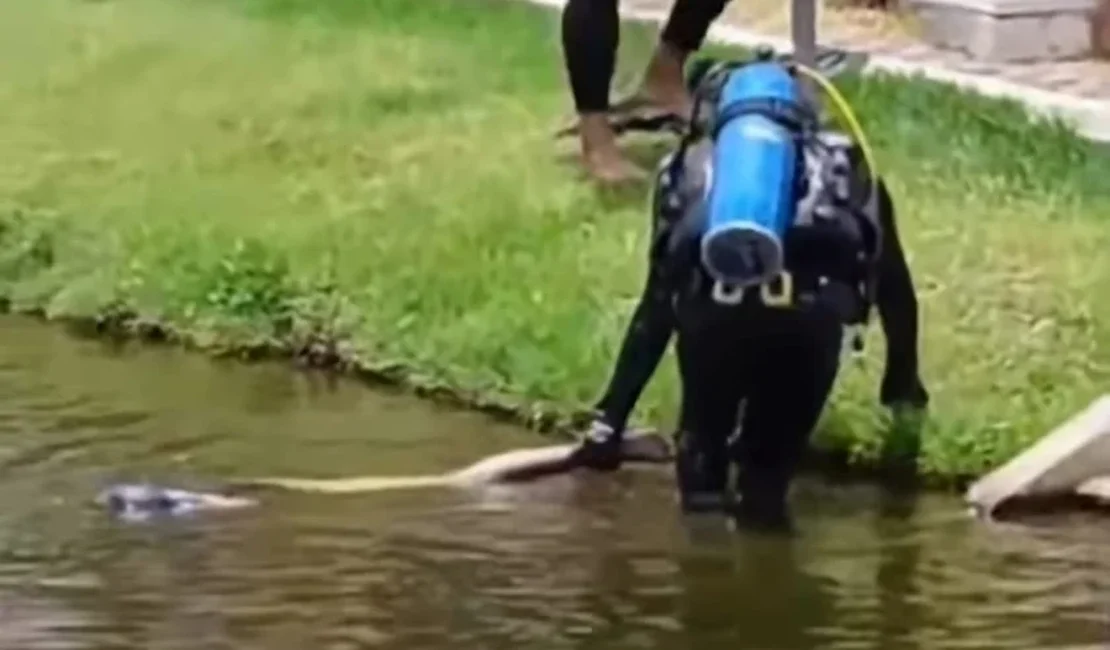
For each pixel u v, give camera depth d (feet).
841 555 28.84
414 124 43.91
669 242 28.50
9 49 51.01
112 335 37.93
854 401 31.63
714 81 29.37
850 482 30.99
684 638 26.76
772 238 27.35
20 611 27.40
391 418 33.78
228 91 46.83
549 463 30.91
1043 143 41.24
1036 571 28.43
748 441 29.48
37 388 35.32
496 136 42.73
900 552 28.94
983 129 41.93
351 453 32.42
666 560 28.68
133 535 29.48
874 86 44.21
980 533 29.48
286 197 40.75
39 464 32.17
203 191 41.39
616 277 35.96
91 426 33.65
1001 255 35.81
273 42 50.47
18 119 46.03
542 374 33.71
